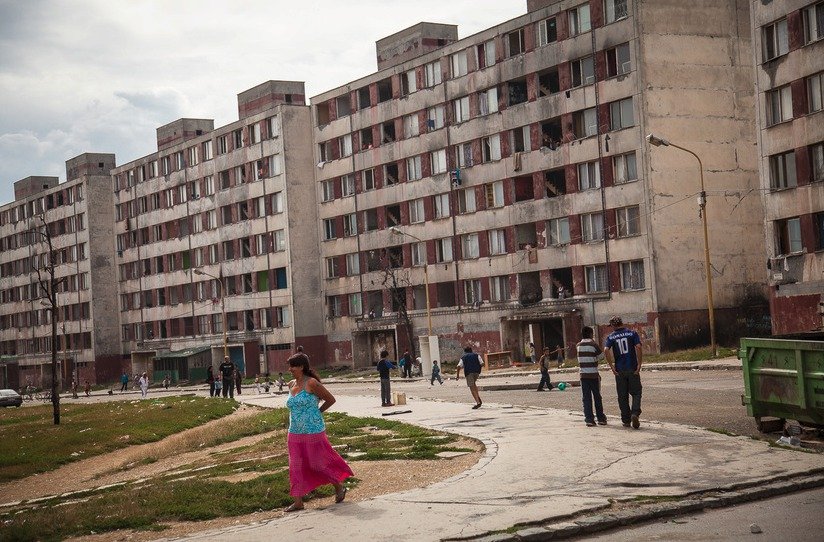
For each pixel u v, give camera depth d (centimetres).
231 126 9069
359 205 7925
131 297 10862
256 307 8806
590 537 1015
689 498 1144
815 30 4381
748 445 1485
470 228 6906
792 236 4578
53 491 2108
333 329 8281
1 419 4950
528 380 4394
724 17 5828
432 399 3253
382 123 7669
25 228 12431
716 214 5703
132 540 1124
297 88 8981
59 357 11694
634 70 5669
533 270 6400
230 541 1042
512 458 1497
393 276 7200
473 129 6850
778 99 4634
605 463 1397
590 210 5972
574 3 6025
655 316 5550
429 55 7194
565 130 6138
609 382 3838
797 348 1554
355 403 3284
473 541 983
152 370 10438
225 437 2631
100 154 11644
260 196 8712
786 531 970
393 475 1452
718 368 4078
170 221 10106
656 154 5600
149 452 2644
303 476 1226
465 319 6975
